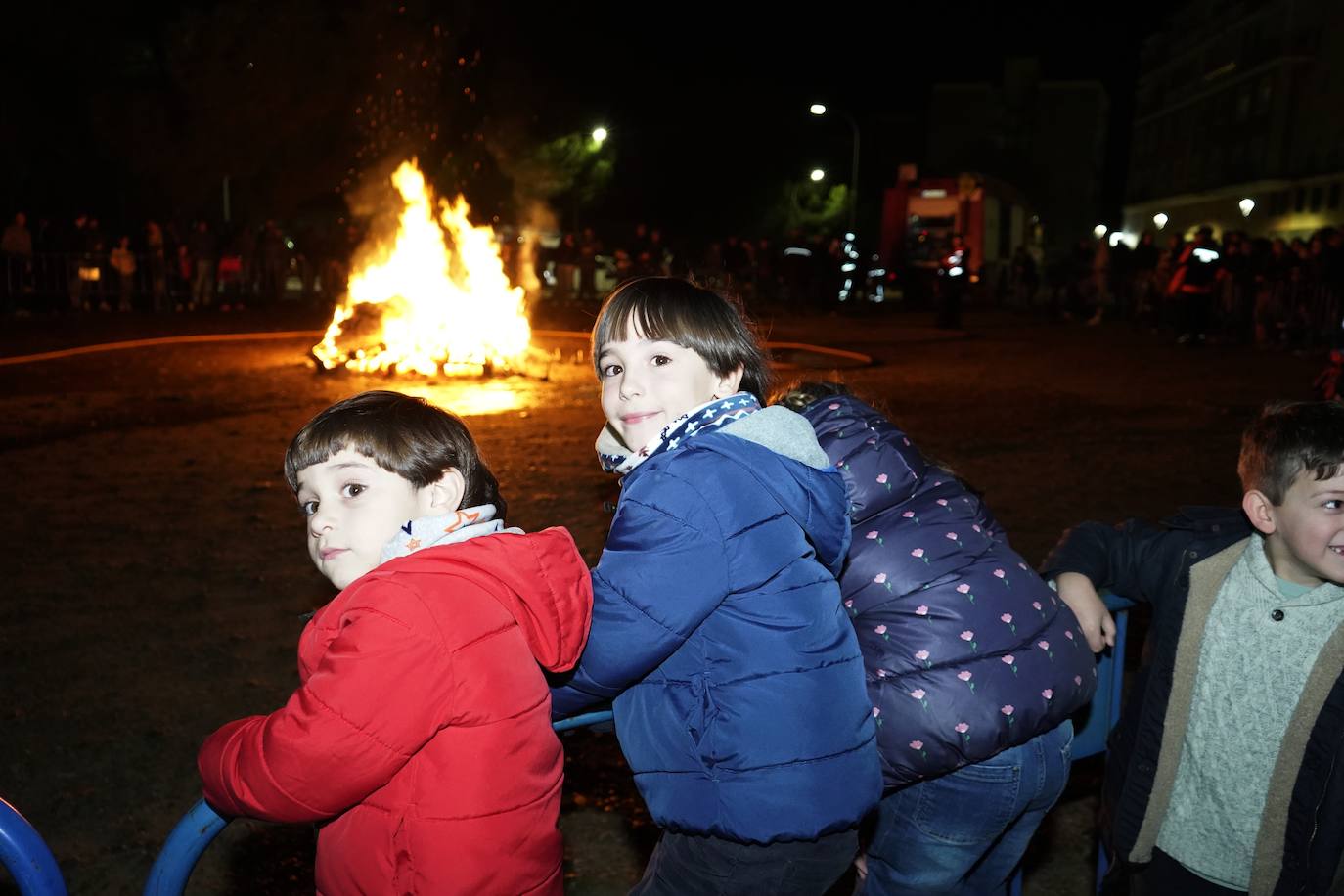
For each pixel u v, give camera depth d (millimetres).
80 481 8117
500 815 1684
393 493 1773
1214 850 2289
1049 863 3523
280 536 6715
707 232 49656
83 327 20578
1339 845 2080
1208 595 2270
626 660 1844
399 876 1672
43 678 4605
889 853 2332
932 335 22562
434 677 1627
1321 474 2023
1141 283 24891
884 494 2258
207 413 11336
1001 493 8000
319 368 14547
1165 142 66500
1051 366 16500
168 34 27656
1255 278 20297
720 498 1847
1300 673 2158
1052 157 65125
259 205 31844
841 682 1919
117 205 28766
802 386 2516
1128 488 8172
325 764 1580
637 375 2002
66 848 3412
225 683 4594
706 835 1912
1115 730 2484
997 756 2232
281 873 3316
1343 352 8836
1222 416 11602
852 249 35531
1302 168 47969
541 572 1790
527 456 9203
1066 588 2416
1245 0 52719
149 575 5941
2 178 25875
